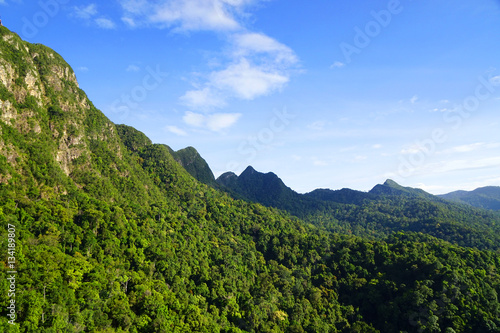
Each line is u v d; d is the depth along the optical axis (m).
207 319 94.75
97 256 96.06
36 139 120.62
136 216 135.38
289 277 142.50
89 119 169.88
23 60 131.50
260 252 166.62
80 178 137.00
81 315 69.19
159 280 101.50
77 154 142.75
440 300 112.81
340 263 151.62
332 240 175.00
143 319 79.81
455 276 116.38
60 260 79.81
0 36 126.25
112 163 165.38
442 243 153.75
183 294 103.69
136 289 89.25
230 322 105.19
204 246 144.62
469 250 139.38
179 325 85.38
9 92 117.69
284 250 163.75
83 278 81.50
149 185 186.75
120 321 76.06
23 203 95.25
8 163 102.88
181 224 155.75
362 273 144.38
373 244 158.38
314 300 128.75
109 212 116.62
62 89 153.12
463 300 110.00
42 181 111.31
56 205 103.44
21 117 119.81
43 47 153.62
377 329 117.94
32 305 62.84
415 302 113.50
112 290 81.94
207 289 114.75
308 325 113.69
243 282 130.00
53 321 63.03
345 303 133.62
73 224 100.19
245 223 189.50
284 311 120.00
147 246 116.56
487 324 100.81
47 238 85.81
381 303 124.06
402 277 132.38
